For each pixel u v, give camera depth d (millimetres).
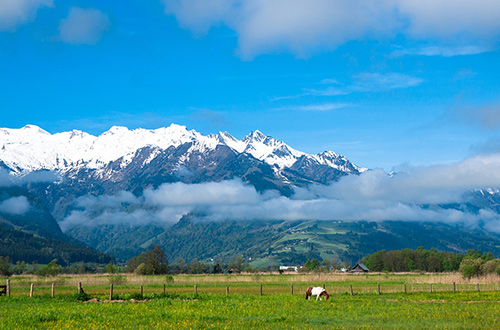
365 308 48594
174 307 48062
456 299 61188
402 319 40625
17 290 75500
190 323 37406
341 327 36094
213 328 35438
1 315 40594
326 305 51094
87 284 95875
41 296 57312
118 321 38031
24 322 37062
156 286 89875
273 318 40031
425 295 67250
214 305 49812
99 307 47031
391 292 72562
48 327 35375
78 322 37594
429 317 41938
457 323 38375
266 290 78188
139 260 199125
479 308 49312
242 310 45531
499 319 40531
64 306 48312
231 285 94375
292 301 54906
